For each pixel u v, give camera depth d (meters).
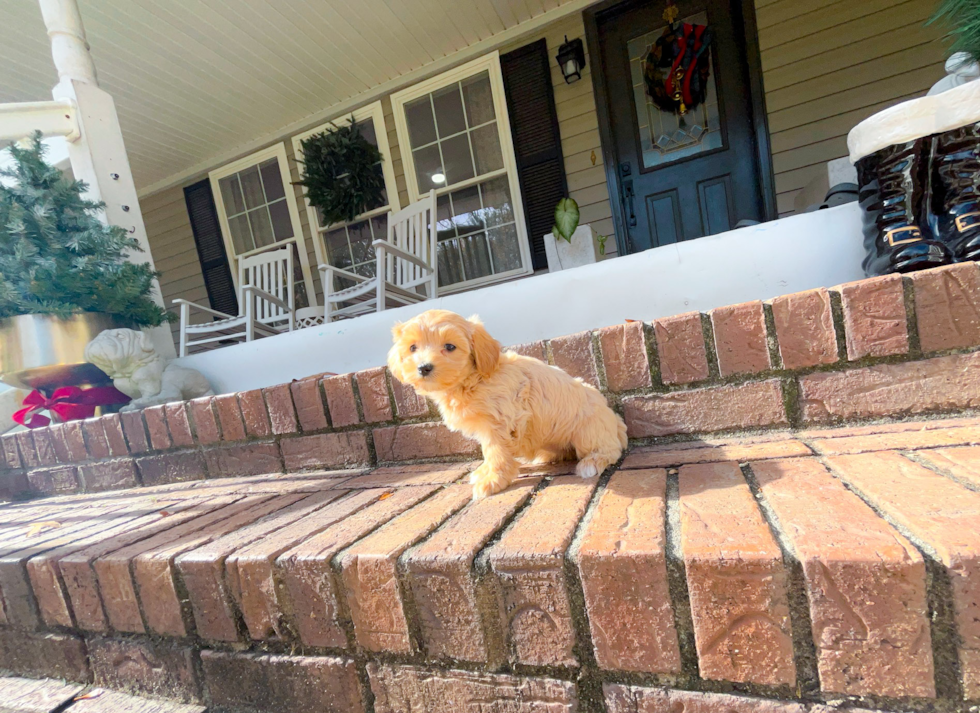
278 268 4.69
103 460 2.08
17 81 4.39
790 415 1.24
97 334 2.49
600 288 1.85
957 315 1.11
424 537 0.93
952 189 1.31
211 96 4.88
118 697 1.17
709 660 0.69
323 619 0.94
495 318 1.99
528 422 1.21
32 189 2.46
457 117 5.19
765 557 0.65
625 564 0.71
